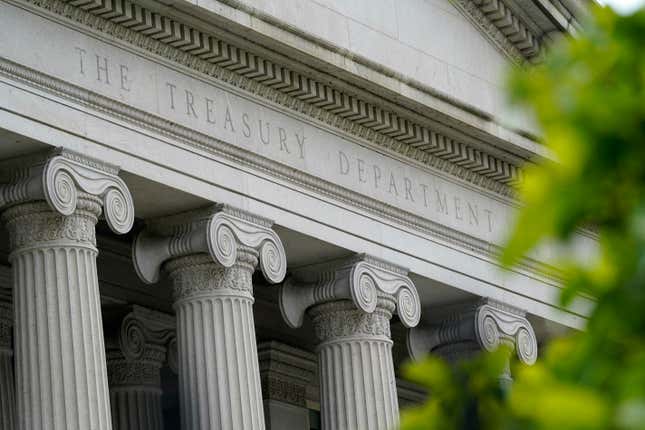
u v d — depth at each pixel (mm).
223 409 40156
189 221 40906
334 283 45312
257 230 41906
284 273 42406
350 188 45875
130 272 48344
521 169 52031
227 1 40062
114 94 38219
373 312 45812
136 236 41281
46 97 36375
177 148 40000
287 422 55562
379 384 45344
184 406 40750
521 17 51875
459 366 8781
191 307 40844
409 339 50469
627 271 7906
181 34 39812
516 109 8648
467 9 51406
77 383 35812
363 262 45688
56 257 36406
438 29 50531
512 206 53125
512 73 8641
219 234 40406
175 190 39719
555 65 8500
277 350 55062
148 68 39625
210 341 40562
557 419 7590
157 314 49812
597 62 8352
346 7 46719
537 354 52250
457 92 50469
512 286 51875
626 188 8039
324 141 45500
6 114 35250
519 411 7871
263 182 42656
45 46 36594
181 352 40938
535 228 8250
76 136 36906
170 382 54969
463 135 49469
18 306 36656
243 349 40688
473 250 50750
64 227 36531
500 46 52719
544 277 53281
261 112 43281
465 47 51438
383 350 45812
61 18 37125
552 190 8188
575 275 8344
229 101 42188
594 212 8172
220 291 40812
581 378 7797
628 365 7648
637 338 7801
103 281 47812
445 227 49562
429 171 49781
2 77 35406
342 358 45531
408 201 48281
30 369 36094
